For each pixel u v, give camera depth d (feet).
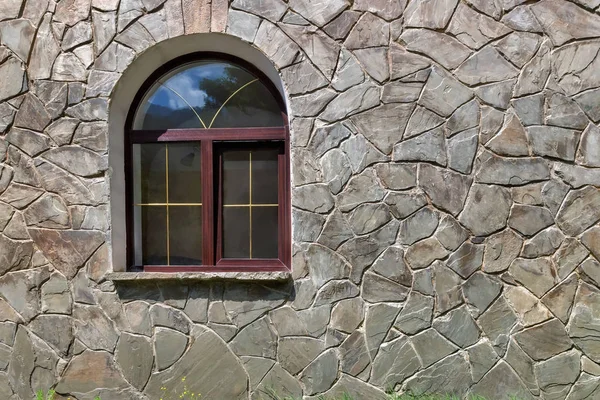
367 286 8.32
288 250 9.07
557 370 8.05
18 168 8.82
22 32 8.77
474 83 8.11
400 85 8.22
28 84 8.77
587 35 7.93
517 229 8.10
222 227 9.34
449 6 8.13
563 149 8.00
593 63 7.95
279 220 9.16
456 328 8.20
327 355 8.38
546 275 8.07
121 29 8.57
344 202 8.31
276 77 8.79
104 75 8.62
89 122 8.66
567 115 7.98
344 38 8.28
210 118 9.32
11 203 8.84
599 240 7.95
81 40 8.65
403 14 8.21
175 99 9.40
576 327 8.02
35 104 8.75
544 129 8.02
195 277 8.39
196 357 8.58
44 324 8.79
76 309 8.74
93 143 8.66
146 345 8.64
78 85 8.66
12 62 8.80
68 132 8.70
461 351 8.20
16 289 8.84
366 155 8.28
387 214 8.27
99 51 8.61
